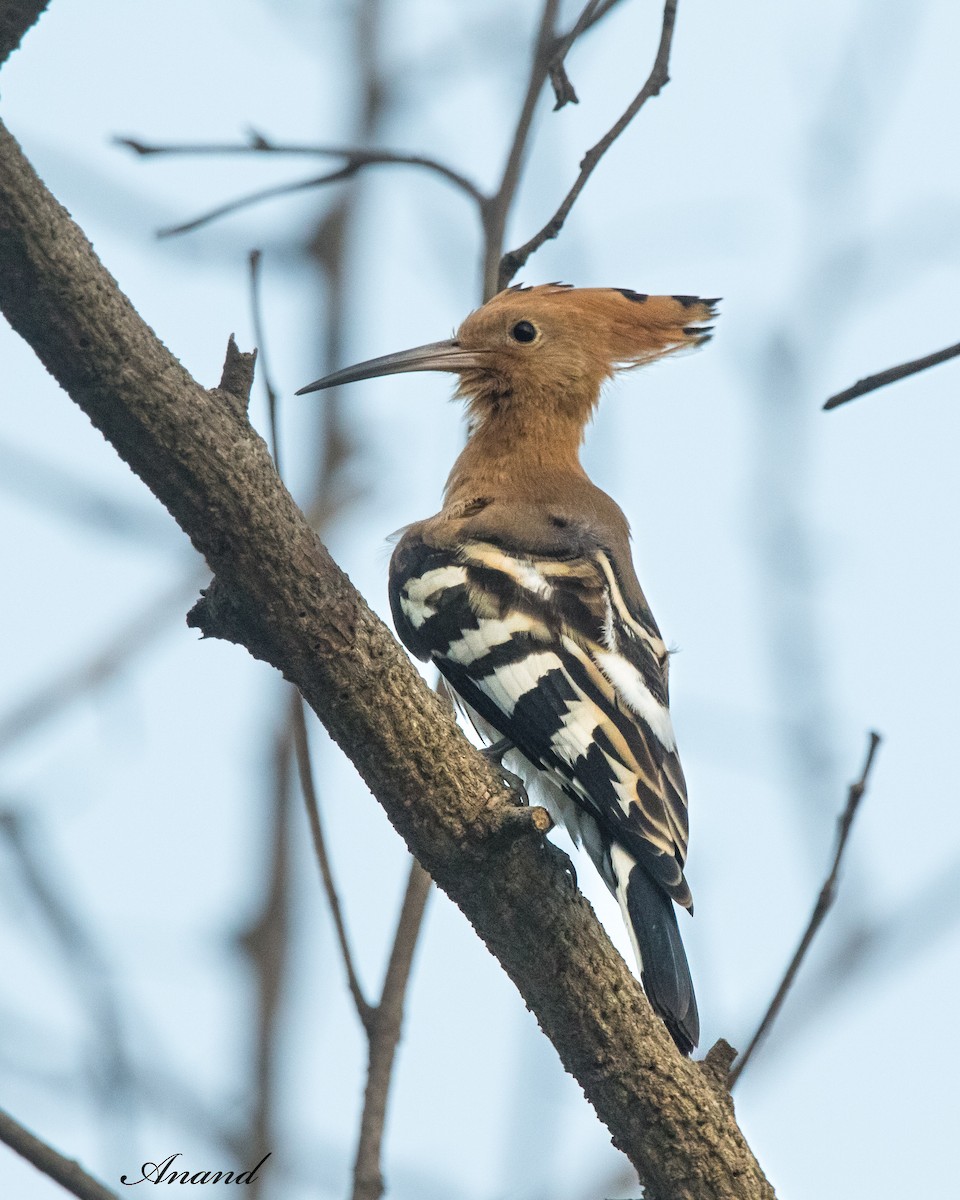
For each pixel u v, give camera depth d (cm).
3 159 611
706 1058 726
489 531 967
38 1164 675
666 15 910
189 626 702
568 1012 710
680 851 825
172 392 650
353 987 803
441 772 698
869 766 774
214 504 661
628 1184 828
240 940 1307
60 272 625
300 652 685
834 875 758
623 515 1059
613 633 902
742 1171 706
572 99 884
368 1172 771
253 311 845
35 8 622
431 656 918
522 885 703
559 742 852
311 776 837
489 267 976
